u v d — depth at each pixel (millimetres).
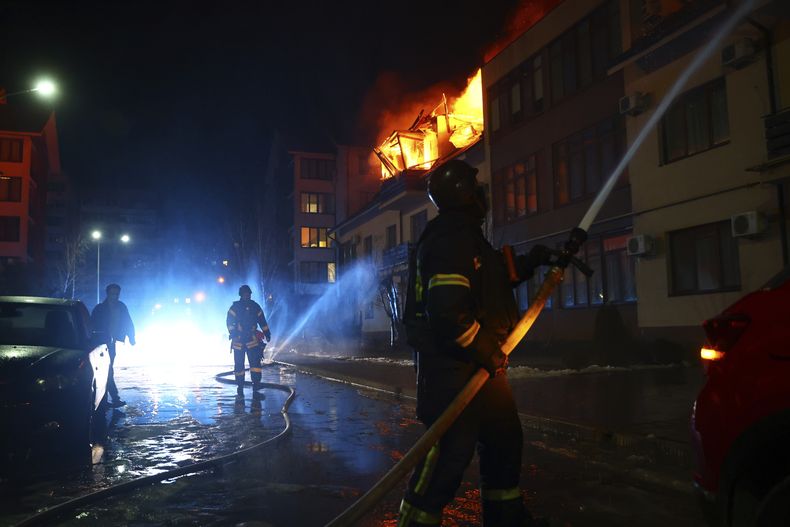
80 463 6359
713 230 14906
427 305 2896
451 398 3012
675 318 15688
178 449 7055
